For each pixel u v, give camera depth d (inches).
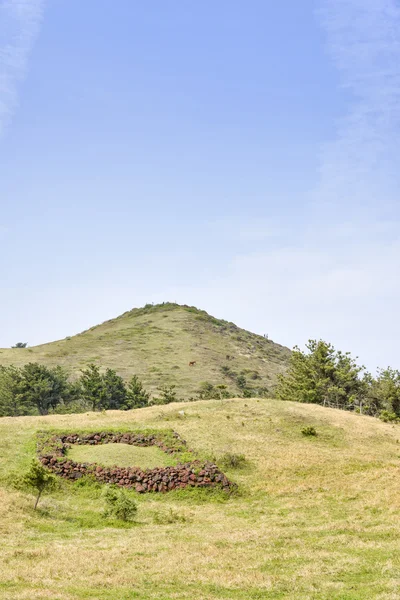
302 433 2214.6
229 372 6412.4
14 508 1203.2
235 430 2201.0
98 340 7554.1
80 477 1557.6
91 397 4323.3
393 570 783.1
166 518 1273.4
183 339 7583.7
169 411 2490.2
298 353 4067.4
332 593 690.8
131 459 1681.8
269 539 1020.5
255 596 690.8
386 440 2249.0
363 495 1424.7
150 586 729.0
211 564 839.1
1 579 731.4
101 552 898.7
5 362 6250.0
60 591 682.8
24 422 2207.2
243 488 1617.9
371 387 3973.9
